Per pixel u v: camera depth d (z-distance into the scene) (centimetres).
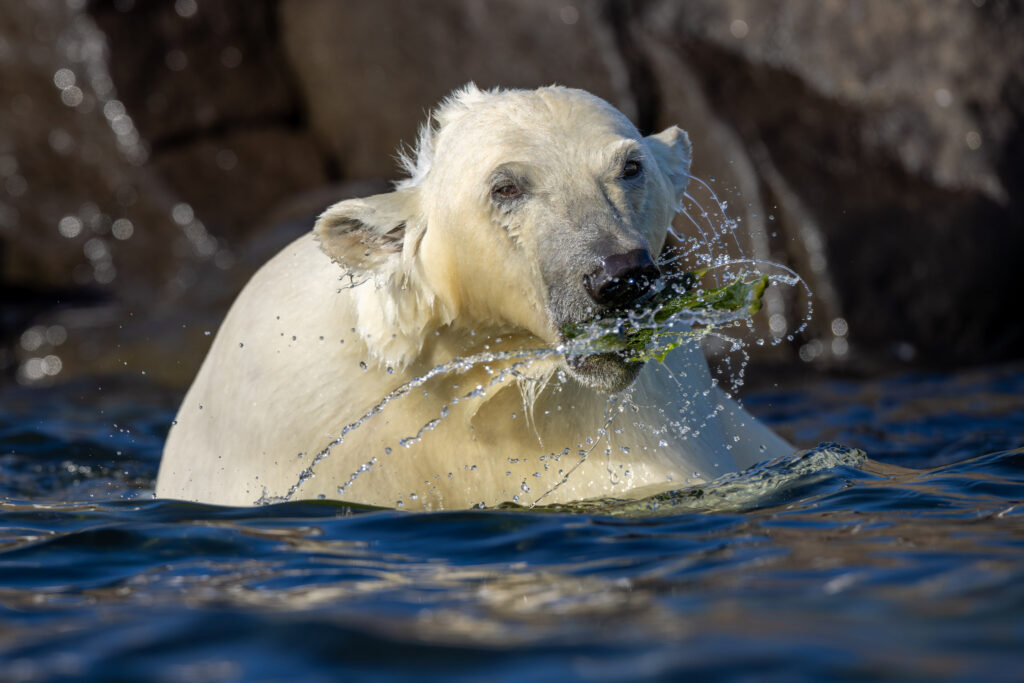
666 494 1159
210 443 1309
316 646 711
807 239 3062
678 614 750
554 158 1112
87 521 1117
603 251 1038
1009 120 3284
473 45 3578
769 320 2997
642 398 1235
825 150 3238
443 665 676
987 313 3125
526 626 739
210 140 3788
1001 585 773
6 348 3191
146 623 771
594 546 961
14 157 3609
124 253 3603
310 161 3856
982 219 3142
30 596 866
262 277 1332
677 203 1255
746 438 1427
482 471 1218
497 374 1179
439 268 1160
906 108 3288
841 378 2794
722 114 3284
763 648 675
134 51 3706
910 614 725
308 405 1222
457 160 1156
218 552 983
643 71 3416
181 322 3139
